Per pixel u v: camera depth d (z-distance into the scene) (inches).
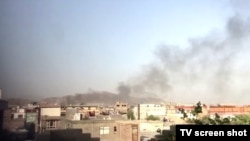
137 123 745.0
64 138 697.0
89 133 733.3
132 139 733.9
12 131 735.1
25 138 738.8
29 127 780.6
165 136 660.7
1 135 710.5
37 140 686.5
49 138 690.8
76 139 705.0
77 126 730.8
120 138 749.3
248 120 641.0
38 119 805.2
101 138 740.0
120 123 754.8
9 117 740.0
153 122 771.4
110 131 752.3
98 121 746.8
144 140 674.8
